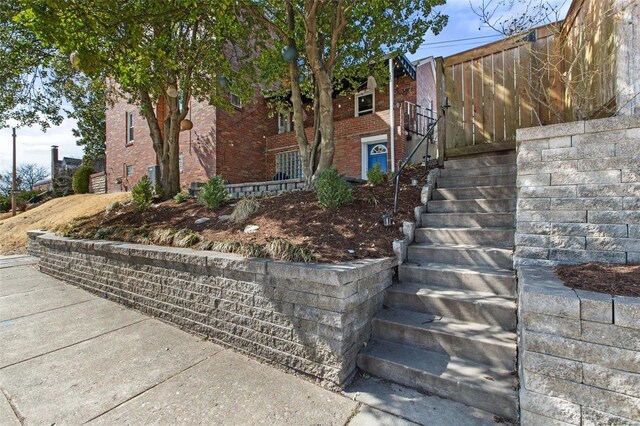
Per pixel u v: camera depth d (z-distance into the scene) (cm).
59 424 212
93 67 528
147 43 585
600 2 311
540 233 271
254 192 776
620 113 270
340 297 248
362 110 1181
